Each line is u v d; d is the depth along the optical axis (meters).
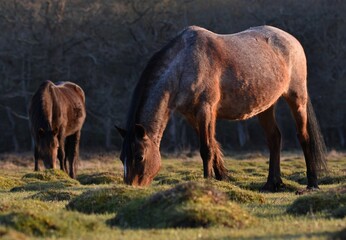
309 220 8.84
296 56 15.95
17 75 55.53
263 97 14.98
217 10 55.94
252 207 10.77
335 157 34.19
